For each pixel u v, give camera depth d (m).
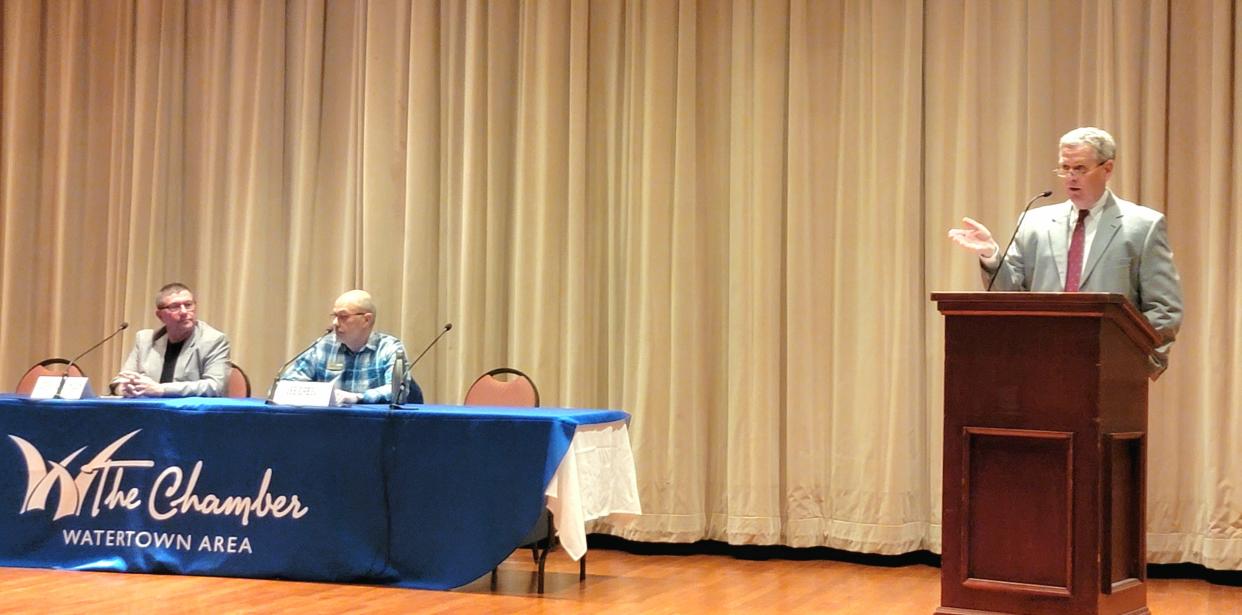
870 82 5.68
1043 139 5.36
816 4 5.77
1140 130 5.27
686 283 5.83
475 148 6.18
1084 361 2.68
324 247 6.53
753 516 5.65
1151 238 3.12
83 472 4.67
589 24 6.12
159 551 4.58
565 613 4.08
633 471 4.84
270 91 6.61
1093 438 2.66
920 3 5.56
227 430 4.57
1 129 6.91
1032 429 2.72
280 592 4.25
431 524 4.38
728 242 5.91
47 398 4.81
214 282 6.69
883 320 5.57
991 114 5.49
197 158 6.79
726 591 4.69
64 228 6.83
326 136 6.57
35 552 4.67
